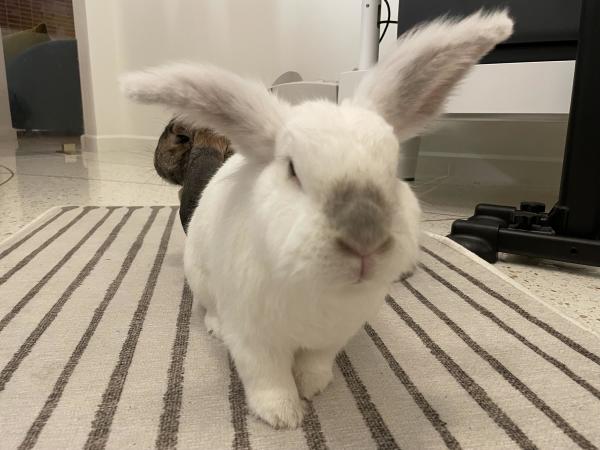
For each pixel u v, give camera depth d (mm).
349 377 868
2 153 4012
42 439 685
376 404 793
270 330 719
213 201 866
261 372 753
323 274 570
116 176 2883
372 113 686
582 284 1337
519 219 1567
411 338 1003
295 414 747
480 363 915
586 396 819
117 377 839
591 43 1301
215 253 800
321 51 3010
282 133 683
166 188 2539
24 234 1625
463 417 765
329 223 565
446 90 804
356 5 2812
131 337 977
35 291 1182
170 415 748
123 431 709
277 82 2768
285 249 593
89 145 4277
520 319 1084
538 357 933
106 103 4172
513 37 1759
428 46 758
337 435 719
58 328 1004
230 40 3408
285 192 631
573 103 1373
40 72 4906
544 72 1689
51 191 2420
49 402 768
